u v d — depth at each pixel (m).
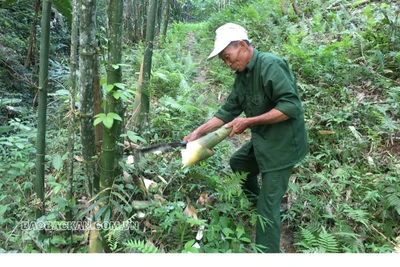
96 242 2.17
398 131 3.71
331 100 4.32
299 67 4.95
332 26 6.17
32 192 2.74
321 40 5.92
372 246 2.59
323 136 3.76
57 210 2.35
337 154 3.60
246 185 2.99
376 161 3.48
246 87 2.46
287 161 2.41
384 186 3.06
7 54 4.66
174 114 4.16
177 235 2.45
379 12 5.97
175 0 13.14
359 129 3.88
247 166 2.84
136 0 7.43
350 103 4.21
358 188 3.12
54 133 3.52
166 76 4.79
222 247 2.38
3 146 3.46
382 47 5.14
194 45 7.24
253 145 2.49
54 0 3.08
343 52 5.12
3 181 2.72
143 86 3.50
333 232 2.75
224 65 5.66
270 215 2.41
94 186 2.45
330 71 4.77
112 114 2.01
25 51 5.24
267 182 2.43
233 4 9.64
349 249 2.49
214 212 2.58
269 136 2.41
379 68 4.74
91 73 2.15
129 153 3.12
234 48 2.31
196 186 3.04
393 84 4.52
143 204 2.56
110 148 2.20
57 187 2.35
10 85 4.40
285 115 2.27
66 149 3.09
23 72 4.61
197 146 2.35
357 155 3.53
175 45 6.70
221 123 2.70
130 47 6.93
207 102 4.59
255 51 2.39
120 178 2.53
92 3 2.00
